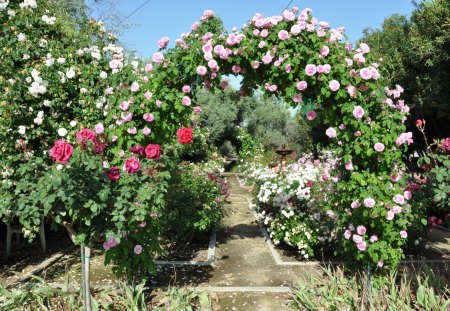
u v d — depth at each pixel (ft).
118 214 10.44
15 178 13.32
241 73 13.46
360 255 12.67
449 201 12.08
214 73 13.19
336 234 15.61
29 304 12.59
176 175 19.89
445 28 22.94
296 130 76.89
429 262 18.29
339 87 12.21
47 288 13.14
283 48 12.53
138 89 13.06
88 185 10.32
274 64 12.50
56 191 9.70
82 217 10.29
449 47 22.71
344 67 12.10
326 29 12.71
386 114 12.33
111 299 12.91
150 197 11.15
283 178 21.83
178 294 13.41
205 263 18.58
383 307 11.18
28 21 14.15
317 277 14.12
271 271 17.66
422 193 14.53
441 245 21.61
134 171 10.93
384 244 12.51
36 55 13.89
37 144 14.16
